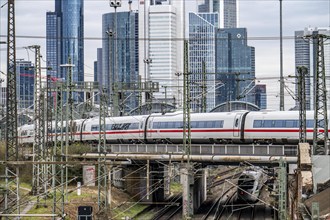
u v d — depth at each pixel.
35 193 156.00
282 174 120.56
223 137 172.88
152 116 192.38
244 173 187.50
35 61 158.00
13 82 135.12
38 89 179.62
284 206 119.31
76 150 189.00
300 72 147.50
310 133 159.88
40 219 134.75
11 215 104.75
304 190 97.00
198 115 180.38
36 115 165.50
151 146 171.25
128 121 198.62
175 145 166.75
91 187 173.12
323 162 103.50
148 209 174.50
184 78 152.88
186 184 150.25
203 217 159.38
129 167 178.00
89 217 124.00
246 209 180.38
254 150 153.25
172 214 165.25
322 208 79.50
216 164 161.38
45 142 178.50
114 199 165.88
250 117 169.00
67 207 148.12
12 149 137.25
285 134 162.88
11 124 138.62
